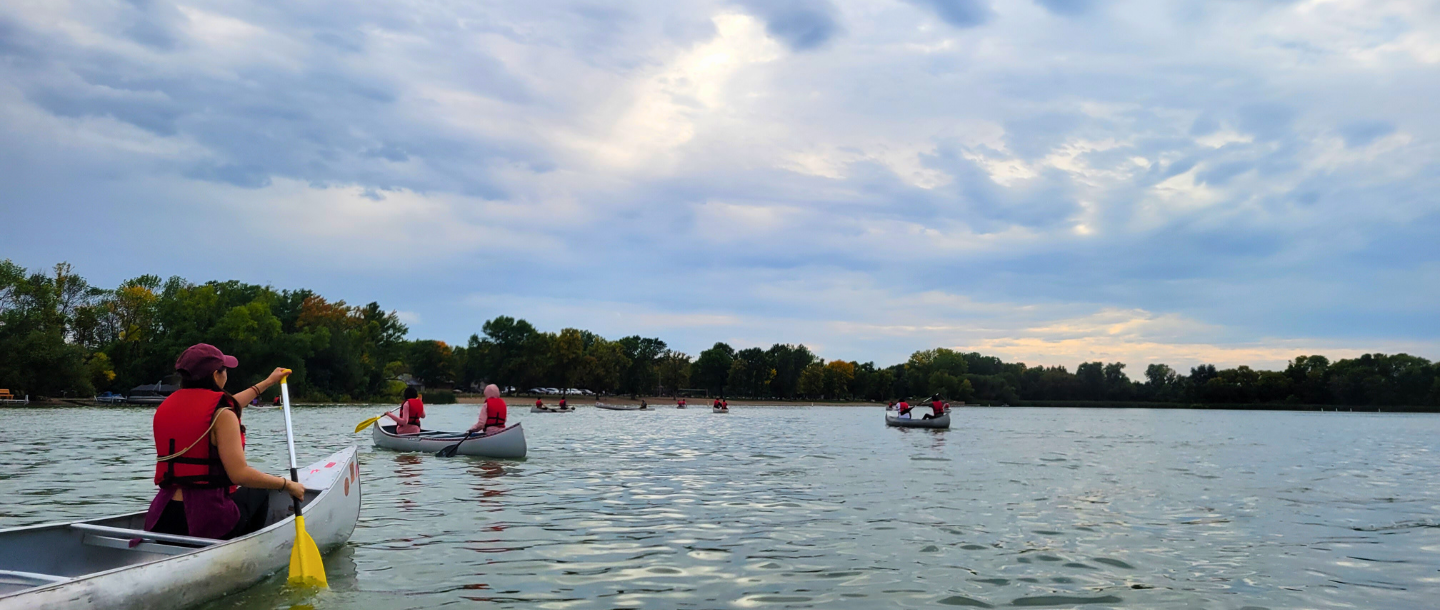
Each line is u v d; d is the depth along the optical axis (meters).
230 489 5.26
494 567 6.14
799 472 13.50
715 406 64.69
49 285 56.66
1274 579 6.21
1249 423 51.69
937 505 9.73
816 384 127.00
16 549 4.79
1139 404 133.38
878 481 12.23
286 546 5.52
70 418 32.53
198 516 5.04
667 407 81.38
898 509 9.36
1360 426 46.97
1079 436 28.47
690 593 5.50
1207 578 6.21
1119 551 7.14
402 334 80.75
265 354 63.47
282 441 19.64
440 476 12.03
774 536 7.57
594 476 12.41
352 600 5.12
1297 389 121.94
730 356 136.38
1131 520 8.84
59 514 8.26
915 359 145.38
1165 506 9.98
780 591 5.60
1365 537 8.04
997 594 5.63
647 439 22.94
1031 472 14.07
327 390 68.62
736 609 5.14
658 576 5.96
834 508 9.38
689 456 16.64
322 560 5.71
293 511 6.08
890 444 21.78
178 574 4.54
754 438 24.23
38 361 50.50
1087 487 11.84
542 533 7.55
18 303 53.72
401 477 11.84
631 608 5.11
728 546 7.09
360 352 74.81
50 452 15.59
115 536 5.04
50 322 56.12
